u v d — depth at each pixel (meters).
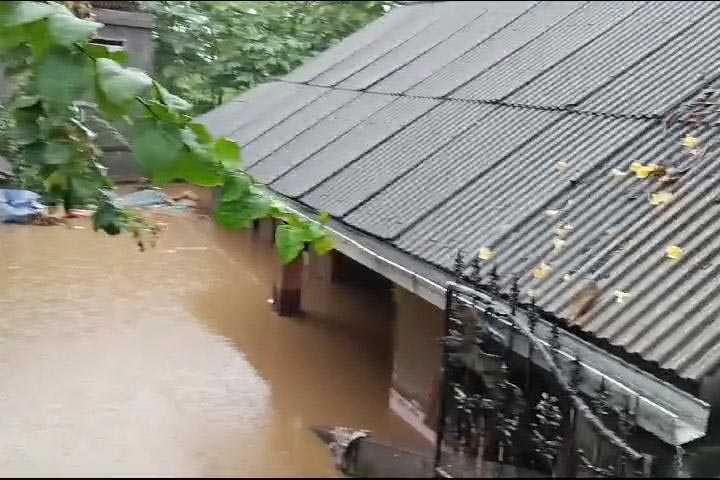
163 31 12.52
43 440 4.33
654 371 3.48
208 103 13.30
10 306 6.43
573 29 8.24
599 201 4.90
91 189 3.61
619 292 3.97
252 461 4.16
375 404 5.46
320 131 8.47
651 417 3.31
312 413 5.17
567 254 4.48
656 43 6.94
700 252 4.13
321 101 9.70
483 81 7.82
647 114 5.72
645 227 4.48
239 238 8.79
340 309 7.58
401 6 13.82
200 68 13.20
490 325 3.94
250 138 9.19
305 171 7.34
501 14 10.05
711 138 5.11
